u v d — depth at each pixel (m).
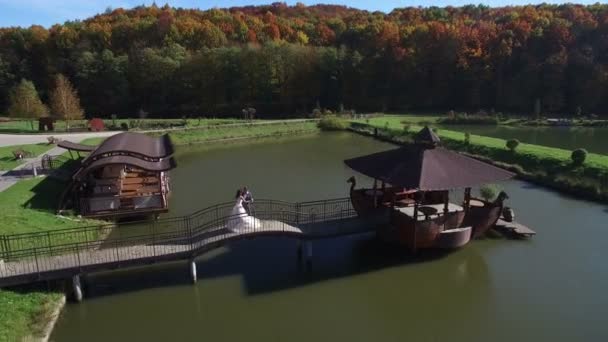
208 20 106.69
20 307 13.43
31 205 22.31
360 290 15.82
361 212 19.84
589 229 21.33
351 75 91.56
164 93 85.38
